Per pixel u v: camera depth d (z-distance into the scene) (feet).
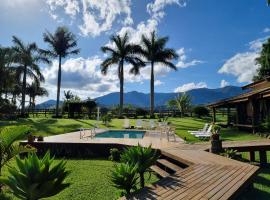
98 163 33.58
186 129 70.49
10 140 19.85
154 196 15.44
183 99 133.80
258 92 56.70
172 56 125.49
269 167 30.35
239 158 30.37
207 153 29.07
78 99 127.65
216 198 15.01
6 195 19.75
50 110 149.89
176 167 26.22
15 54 118.73
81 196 20.59
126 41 125.29
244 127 66.28
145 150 21.79
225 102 73.72
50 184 13.83
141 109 130.62
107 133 64.13
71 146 39.86
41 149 40.34
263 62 104.68
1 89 114.11
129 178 18.71
